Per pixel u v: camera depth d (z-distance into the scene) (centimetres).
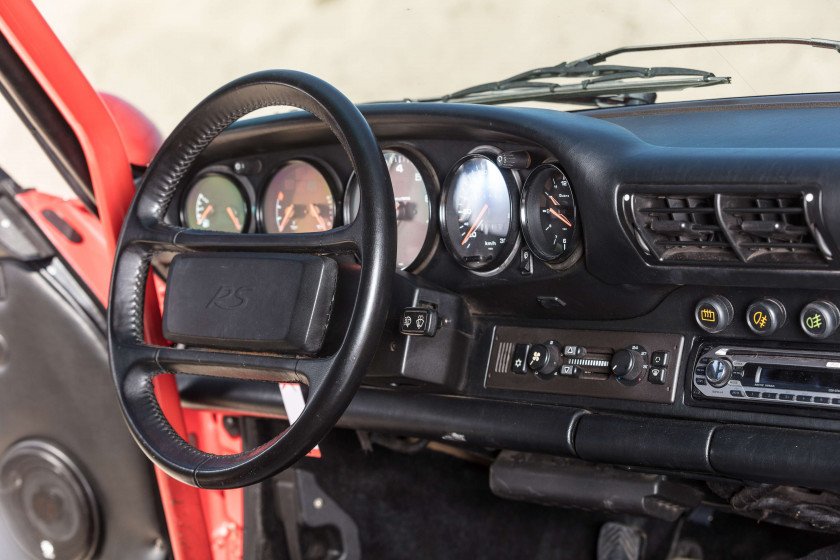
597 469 180
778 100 167
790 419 140
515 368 169
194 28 430
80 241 179
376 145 129
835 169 124
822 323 134
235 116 148
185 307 142
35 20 149
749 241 135
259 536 215
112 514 194
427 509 237
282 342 131
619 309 158
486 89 196
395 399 178
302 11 349
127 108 204
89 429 188
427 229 173
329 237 128
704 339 150
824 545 205
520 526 233
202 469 129
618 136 151
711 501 188
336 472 230
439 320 161
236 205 203
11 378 191
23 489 201
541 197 158
